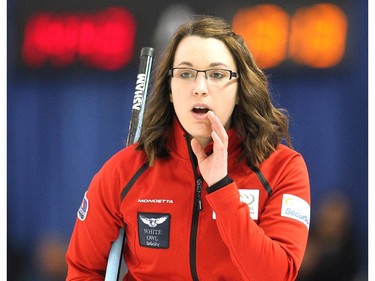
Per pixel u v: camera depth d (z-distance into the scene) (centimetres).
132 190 632
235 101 607
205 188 597
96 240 656
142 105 752
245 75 610
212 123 550
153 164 632
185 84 580
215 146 544
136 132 742
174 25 1072
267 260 537
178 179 622
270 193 609
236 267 586
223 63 583
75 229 677
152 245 618
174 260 612
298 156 634
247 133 622
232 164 625
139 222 625
